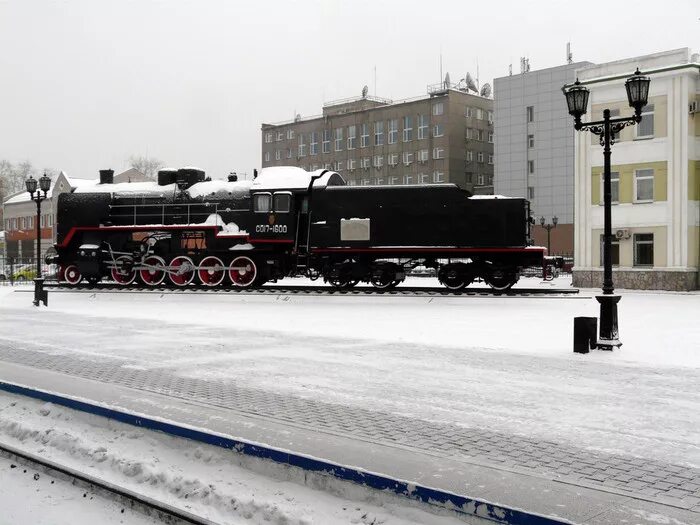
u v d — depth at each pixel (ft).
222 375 27.89
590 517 12.28
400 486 13.85
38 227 69.97
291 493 14.89
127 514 14.57
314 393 24.29
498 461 16.21
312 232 74.69
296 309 61.93
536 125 196.54
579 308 61.67
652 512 12.68
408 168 222.07
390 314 56.75
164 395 23.39
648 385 26.04
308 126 249.75
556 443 17.94
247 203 77.20
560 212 192.65
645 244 95.71
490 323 49.47
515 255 71.36
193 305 66.80
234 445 16.94
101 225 80.94
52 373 27.58
